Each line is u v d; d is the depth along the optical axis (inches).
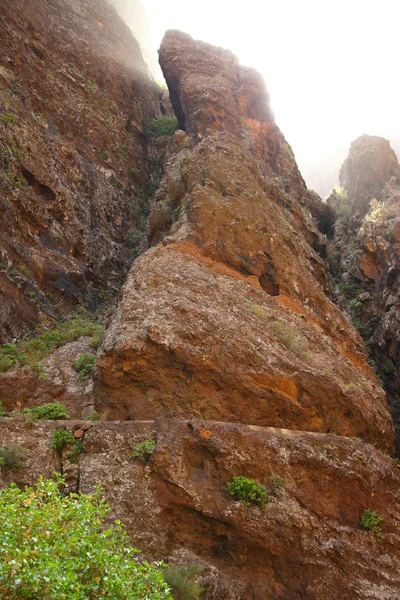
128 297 579.5
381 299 1032.2
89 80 1282.0
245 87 1407.5
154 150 1397.6
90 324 733.9
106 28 1492.4
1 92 938.7
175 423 445.1
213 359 511.5
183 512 397.7
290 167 1382.9
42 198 887.7
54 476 407.8
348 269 1150.3
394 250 1059.9
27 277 733.3
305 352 594.9
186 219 754.2
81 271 864.9
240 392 505.0
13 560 204.1
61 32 1277.1
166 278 601.0
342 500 440.1
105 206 1074.7
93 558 229.6
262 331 580.4
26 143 906.1
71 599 206.7
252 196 799.1
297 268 775.7
